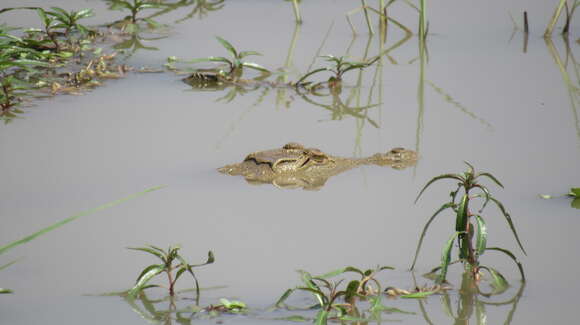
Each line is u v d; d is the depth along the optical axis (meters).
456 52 54.75
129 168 35.34
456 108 43.81
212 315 22.98
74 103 44.69
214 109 44.28
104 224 29.62
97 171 34.88
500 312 23.41
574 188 31.42
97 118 42.12
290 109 44.69
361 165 36.31
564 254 27.00
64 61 51.62
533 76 49.03
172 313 23.19
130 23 59.38
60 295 24.30
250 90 48.25
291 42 57.22
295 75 50.84
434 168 35.41
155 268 24.11
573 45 55.75
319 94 47.50
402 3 67.62
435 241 28.22
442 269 24.31
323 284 24.83
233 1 69.50
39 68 50.50
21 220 29.64
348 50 55.69
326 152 37.88
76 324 22.45
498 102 44.50
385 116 43.09
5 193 32.25
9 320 22.64
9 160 35.97
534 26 60.62
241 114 43.59
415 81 49.16
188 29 60.28
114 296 24.30
